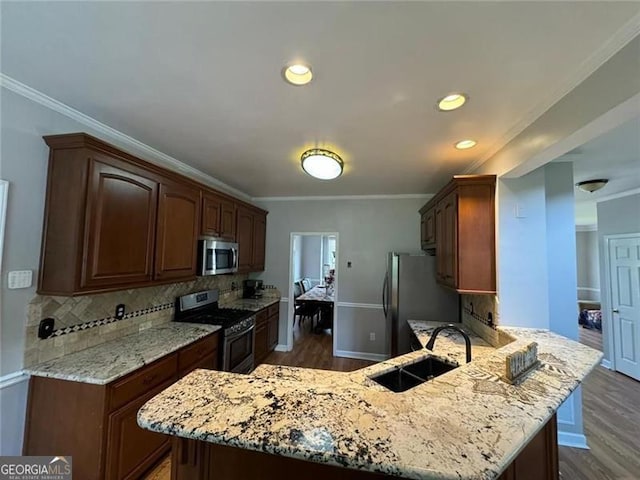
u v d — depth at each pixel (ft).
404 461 2.44
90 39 4.16
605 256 14.64
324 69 4.74
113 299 7.57
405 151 8.31
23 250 5.55
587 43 3.99
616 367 13.89
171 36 4.06
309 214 15.70
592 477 7.06
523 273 7.71
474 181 8.09
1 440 5.31
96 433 5.42
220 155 9.02
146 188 7.31
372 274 14.88
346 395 3.64
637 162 9.11
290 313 15.71
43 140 5.81
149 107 6.10
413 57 4.39
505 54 4.26
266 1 3.45
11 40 4.18
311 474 3.21
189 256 9.05
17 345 5.52
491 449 2.63
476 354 6.93
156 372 6.68
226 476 3.36
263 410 3.23
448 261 9.00
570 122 4.97
